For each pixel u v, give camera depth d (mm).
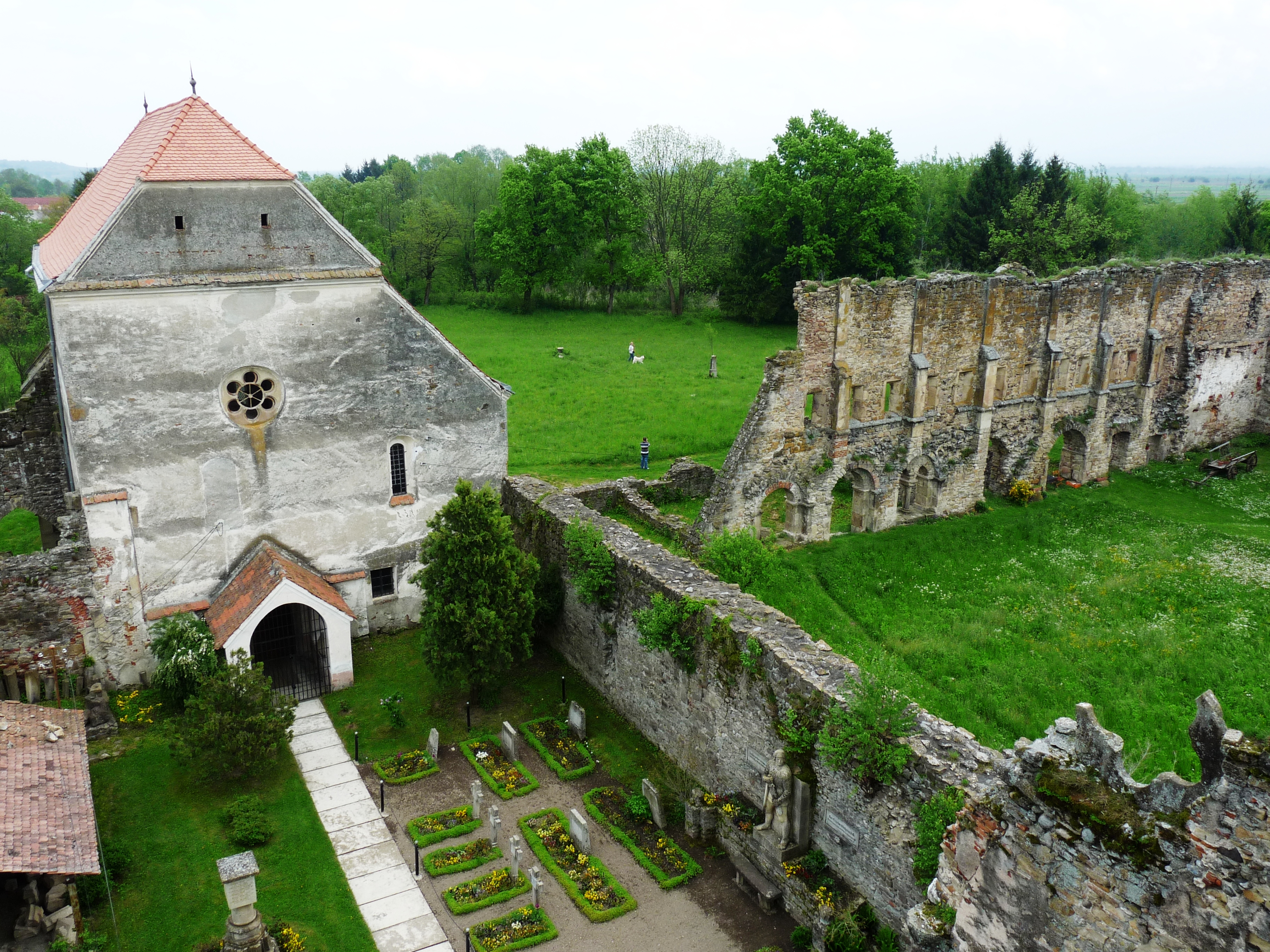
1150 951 11820
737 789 22109
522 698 27891
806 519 37094
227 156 25844
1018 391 41344
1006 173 79812
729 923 19484
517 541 32031
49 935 17766
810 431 36438
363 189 106438
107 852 20797
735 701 21734
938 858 16047
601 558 26484
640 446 49062
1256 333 50781
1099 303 42750
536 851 21500
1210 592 32906
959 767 16766
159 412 25969
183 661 25422
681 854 21359
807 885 19094
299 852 21469
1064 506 41594
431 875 20750
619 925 19453
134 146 30984
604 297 95188
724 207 89625
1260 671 27688
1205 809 11078
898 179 76562
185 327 25766
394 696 26719
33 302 67250
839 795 18922
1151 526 39719
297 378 27719
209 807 22812
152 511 26500
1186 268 45812
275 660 29109
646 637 23812
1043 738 13133
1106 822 11953
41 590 25531
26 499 33625
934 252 88000
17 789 19109
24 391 33094
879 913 18219
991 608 32125
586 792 23594
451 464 31125
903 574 35094
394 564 30875
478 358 67938
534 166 84000
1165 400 48031
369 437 29312
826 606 32344
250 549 28297
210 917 19453
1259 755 10445
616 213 86688
